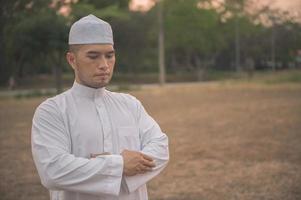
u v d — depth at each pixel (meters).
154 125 2.69
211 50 45.78
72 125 2.42
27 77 43.97
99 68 2.42
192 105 19.66
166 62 54.66
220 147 10.02
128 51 43.81
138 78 45.81
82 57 2.41
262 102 20.00
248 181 7.28
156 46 47.31
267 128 12.48
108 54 2.45
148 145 2.57
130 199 2.45
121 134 2.50
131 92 28.61
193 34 42.88
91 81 2.44
